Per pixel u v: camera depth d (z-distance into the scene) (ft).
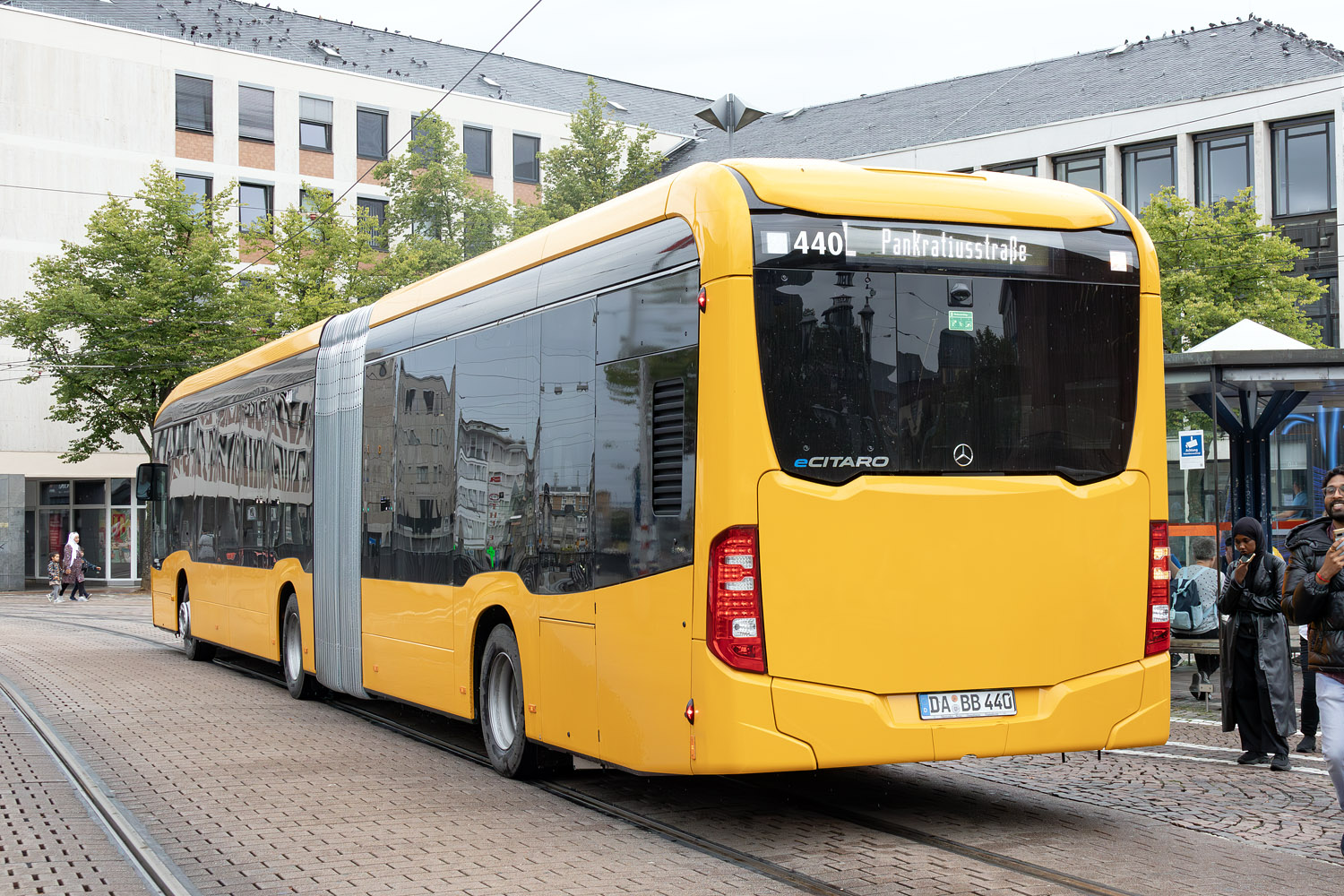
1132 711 23.06
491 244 138.72
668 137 193.26
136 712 40.96
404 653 34.40
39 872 21.17
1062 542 22.65
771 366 21.12
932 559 21.77
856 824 24.06
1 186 146.10
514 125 186.50
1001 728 22.02
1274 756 31.40
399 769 30.53
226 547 53.06
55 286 128.98
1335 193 126.00
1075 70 152.56
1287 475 74.64
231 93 162.81
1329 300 126.41
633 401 23.35
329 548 40.65
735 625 20.74
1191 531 50.78
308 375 43.37
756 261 21.21
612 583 23.73
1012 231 22.82
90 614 101.86
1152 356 23.63
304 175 168.76
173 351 128.16
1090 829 23.57
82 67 151.53
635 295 23.53
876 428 21.65
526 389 27.73
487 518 29.40
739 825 24.00
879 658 21.43
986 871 20.36
